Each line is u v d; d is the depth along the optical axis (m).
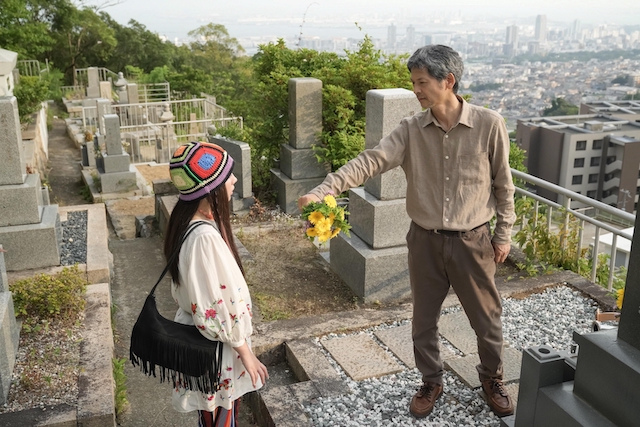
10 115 4.79
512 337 3.83
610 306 4.19
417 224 2.74
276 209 6.95
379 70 7.16
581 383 2.11
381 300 4.56
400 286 4.57
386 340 3.79
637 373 1.85
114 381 3.54
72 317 4.04
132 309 5.03
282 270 5.18
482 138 2.56
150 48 35.09
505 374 3.33
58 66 30.41
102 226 6.18
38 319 4.00
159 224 7.52
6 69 10.28
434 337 2.92
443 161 2.62
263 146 7.52
